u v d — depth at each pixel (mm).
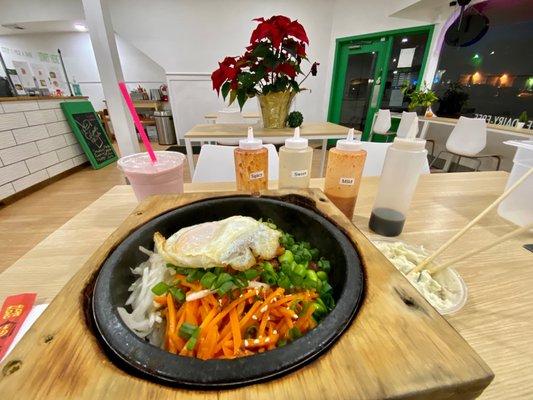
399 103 4391
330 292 417
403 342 277
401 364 256
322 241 493
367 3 4086
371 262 405
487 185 1054
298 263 468
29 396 229
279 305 397
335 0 4488
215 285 396
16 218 2350
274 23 1350
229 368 257
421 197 940
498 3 2998
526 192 748
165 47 4562
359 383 241
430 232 720
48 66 4820
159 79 5629
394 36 4020
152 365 261
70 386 237
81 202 2672
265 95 1729
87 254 603
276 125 1893
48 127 3191
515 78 3055
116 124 2109
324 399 230
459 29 3096
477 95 3480
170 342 359
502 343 394
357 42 4445
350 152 704
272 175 1262
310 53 4785
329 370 253
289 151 763
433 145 3764
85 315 317
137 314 398
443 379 243
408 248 607
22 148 2818
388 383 240
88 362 257
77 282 370
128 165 740
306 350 273
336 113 5094
